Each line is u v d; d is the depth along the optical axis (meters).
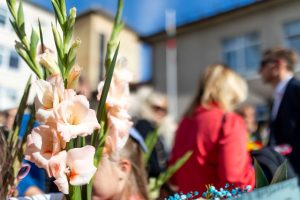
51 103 0.51
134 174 1.01
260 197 0.41
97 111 0.57
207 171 1.23
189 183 1.27
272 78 2.00
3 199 0.61
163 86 12.54
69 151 0.50
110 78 0.56
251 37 10.97
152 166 1.59
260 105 8.55
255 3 10.52
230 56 11.37
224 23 11.52
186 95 12.06
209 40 11.80
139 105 2.79
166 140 2.88
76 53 0.54
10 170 0.63
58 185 0.48
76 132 0.48
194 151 1.28
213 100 1.34
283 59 1.96
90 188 0.57
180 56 12.41
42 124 0.51
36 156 0.48
